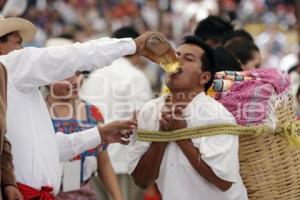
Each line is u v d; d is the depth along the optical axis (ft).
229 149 26.66
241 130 27.20
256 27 106.52
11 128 25.34
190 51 27.48
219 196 27.07
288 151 28.43
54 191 26.40
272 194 28.32
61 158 28.78
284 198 28.50
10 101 25.39
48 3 92.22
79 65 25.39
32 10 88.74
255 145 27.89
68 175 32.96
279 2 117.60
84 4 95.91
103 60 25.58
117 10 99.35
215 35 42.04
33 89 25.94
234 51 37.76
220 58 32.27
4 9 48.14
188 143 26.91
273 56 98.89
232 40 38.29
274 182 28.25
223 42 40.47
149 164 27.61
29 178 25.49
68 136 28.73
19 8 48.57
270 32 105.29
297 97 46.01
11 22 27.37
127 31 44.70
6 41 27.84
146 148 27.68
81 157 33.12
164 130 27.25
